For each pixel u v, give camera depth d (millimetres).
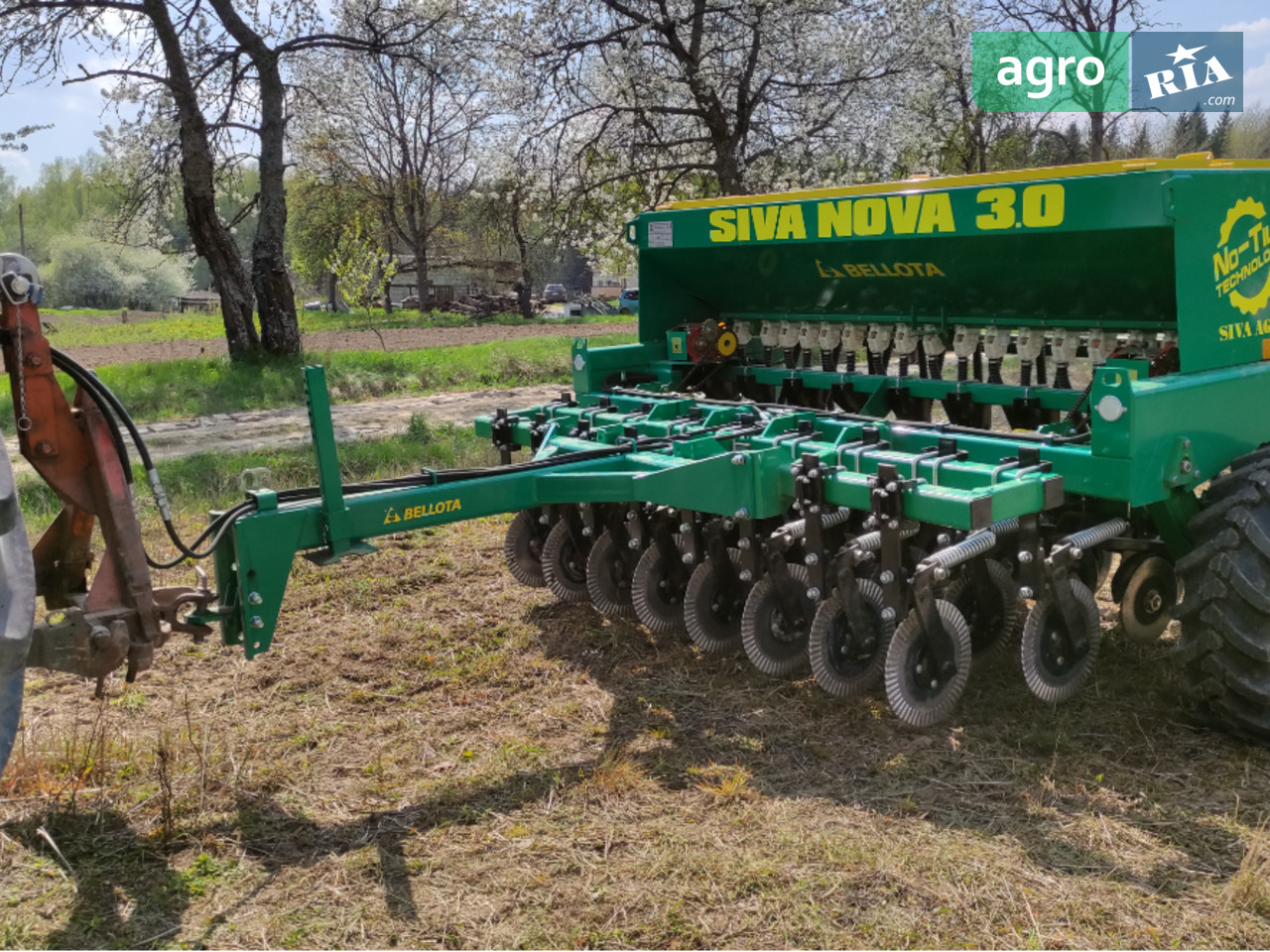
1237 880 2898
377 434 11719
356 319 38625
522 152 18047
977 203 4398
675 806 3465
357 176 35875
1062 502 3787
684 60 16016
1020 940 2734
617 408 5645
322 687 4488
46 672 4613
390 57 18297
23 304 3121
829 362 6184
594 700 4309
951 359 9023
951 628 3895
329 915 2916
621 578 5039
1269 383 4223
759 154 17484
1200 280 3926
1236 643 3664
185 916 2924
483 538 6684
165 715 4219
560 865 3125
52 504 7855
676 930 2807
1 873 3131
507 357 18203
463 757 3855
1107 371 3652
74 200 94125
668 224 5867
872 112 17734
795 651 4434
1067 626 3932
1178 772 3617
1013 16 21203
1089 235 4234
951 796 3486
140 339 32000
